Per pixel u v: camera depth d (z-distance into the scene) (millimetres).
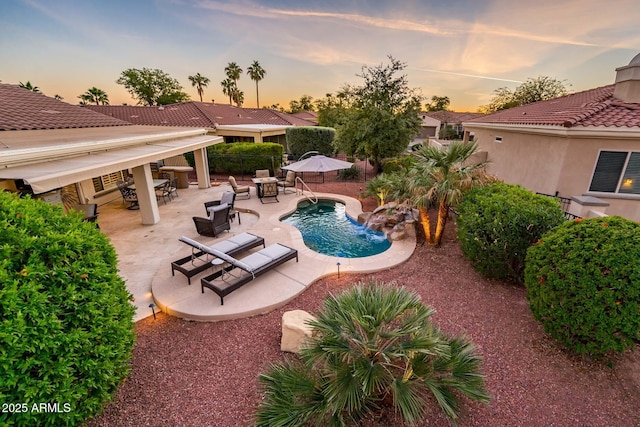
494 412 3533
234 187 14328
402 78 18281
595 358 4340
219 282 6238
